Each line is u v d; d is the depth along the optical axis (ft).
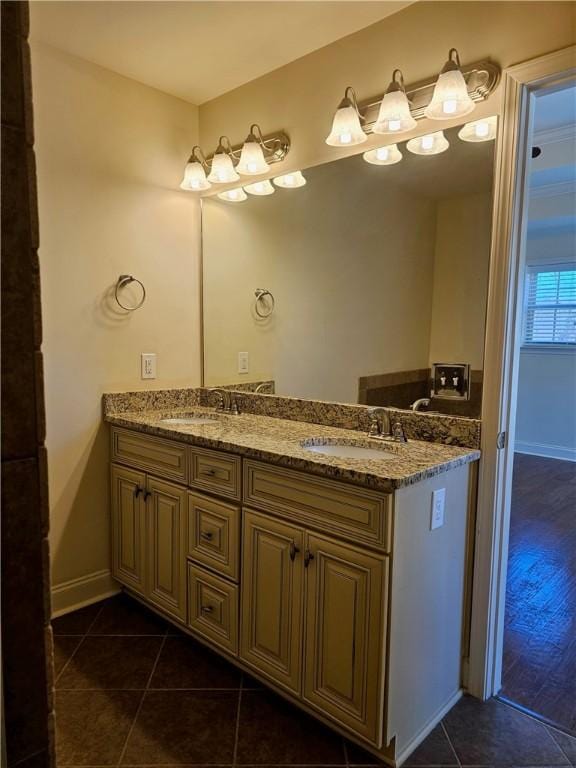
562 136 11.48
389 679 4.76
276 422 7.63
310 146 7.26
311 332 7.50
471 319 5.80
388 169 6.48
